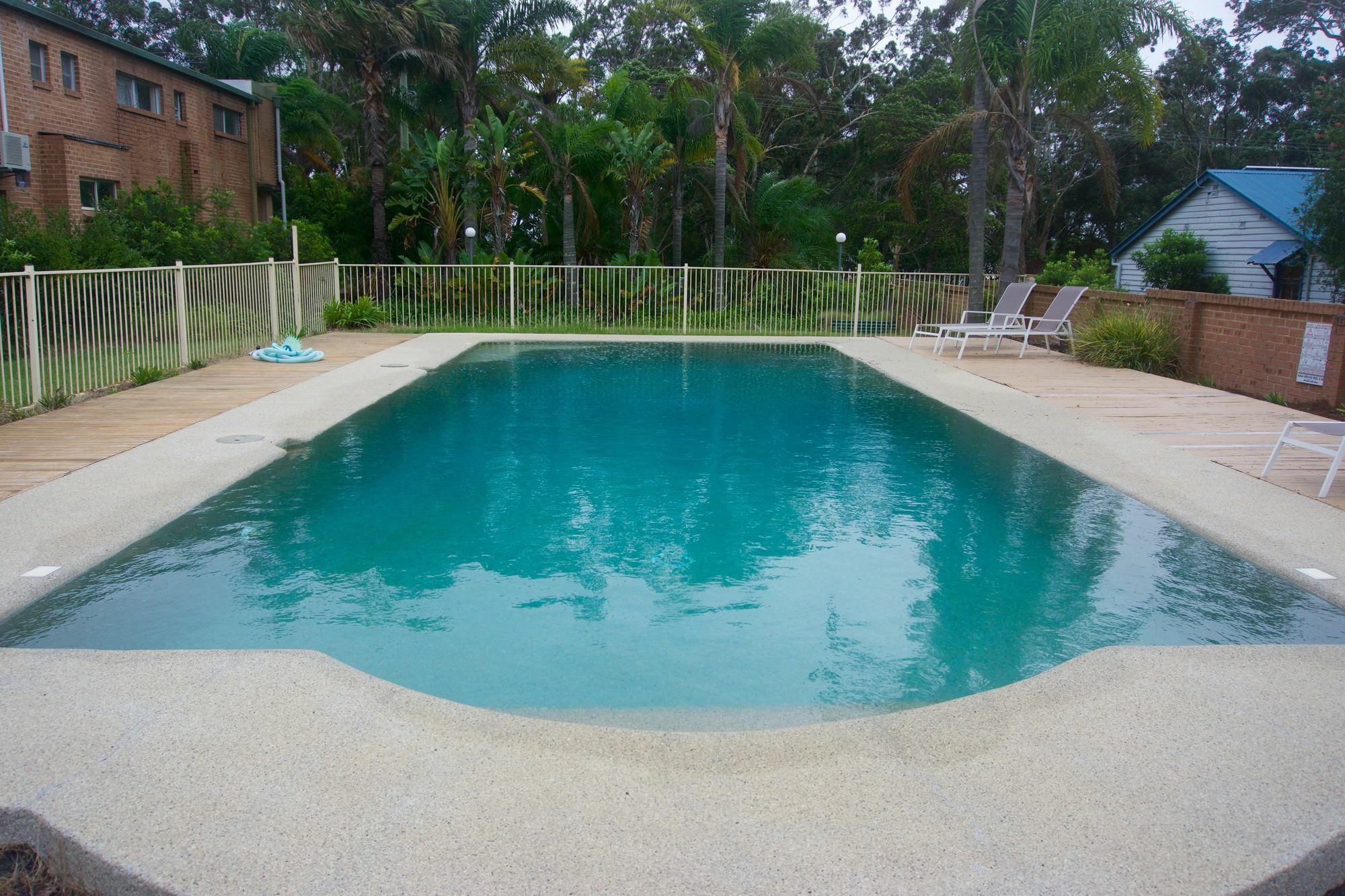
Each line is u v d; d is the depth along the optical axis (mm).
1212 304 11430
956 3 16188
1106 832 2385
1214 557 5047
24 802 2436
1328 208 13594
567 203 21125
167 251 14523
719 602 4465
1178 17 14266
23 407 8234
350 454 7379
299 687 3188
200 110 19828
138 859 2221
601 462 7277
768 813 2455
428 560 4992
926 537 5465
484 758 2729
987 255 31109
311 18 19859
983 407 9406
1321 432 6113
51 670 3301
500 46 21094
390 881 2156
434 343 14617
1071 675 3398
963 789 2588
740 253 25016
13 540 4852
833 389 11078
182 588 4488
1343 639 3951
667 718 3322
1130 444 7621
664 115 22750
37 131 15172
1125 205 34781
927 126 28781
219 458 6742
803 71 22500
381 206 21422
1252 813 2477
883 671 3734
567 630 4098
